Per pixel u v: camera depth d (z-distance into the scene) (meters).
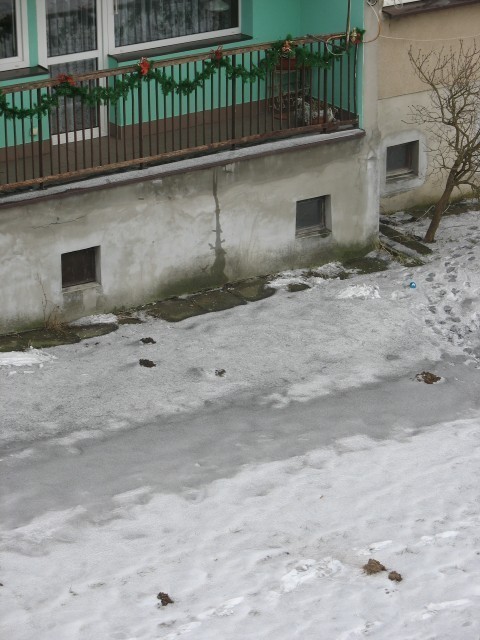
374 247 18.97
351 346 16.34
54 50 17.58
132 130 16.52
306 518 12.55
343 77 18.25
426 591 11.02
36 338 16.30
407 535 12.13
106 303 16.97
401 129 19.61
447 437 14.41
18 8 16.98
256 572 11.52
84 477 13.39
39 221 16.03
